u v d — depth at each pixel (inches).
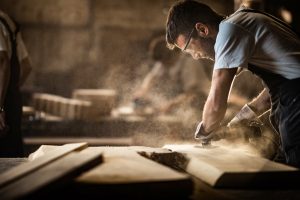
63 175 66.1
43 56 358.3
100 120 232.1
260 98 116.6
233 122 113.7
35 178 67.2
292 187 79.6
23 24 356.8
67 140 220.5
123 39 362.3
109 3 360.2
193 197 73.2
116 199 66.2
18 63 165.6
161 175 70.0
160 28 363.3
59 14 358.0
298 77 99.5
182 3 107.0
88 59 361.1
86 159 76.3
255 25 99.1
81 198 66.2
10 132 163.3
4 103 161.9
